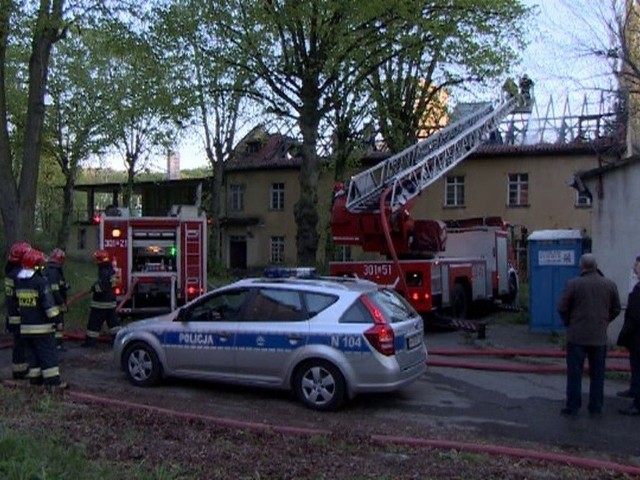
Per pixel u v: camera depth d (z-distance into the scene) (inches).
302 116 721.6
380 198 594.6
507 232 813.9
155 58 721.6
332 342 309.6
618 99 594.9
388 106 965.8
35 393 309.7
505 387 368.2
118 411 277.7
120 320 569.0
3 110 553.3
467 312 661.3
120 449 217.0
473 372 410.0
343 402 310.7
